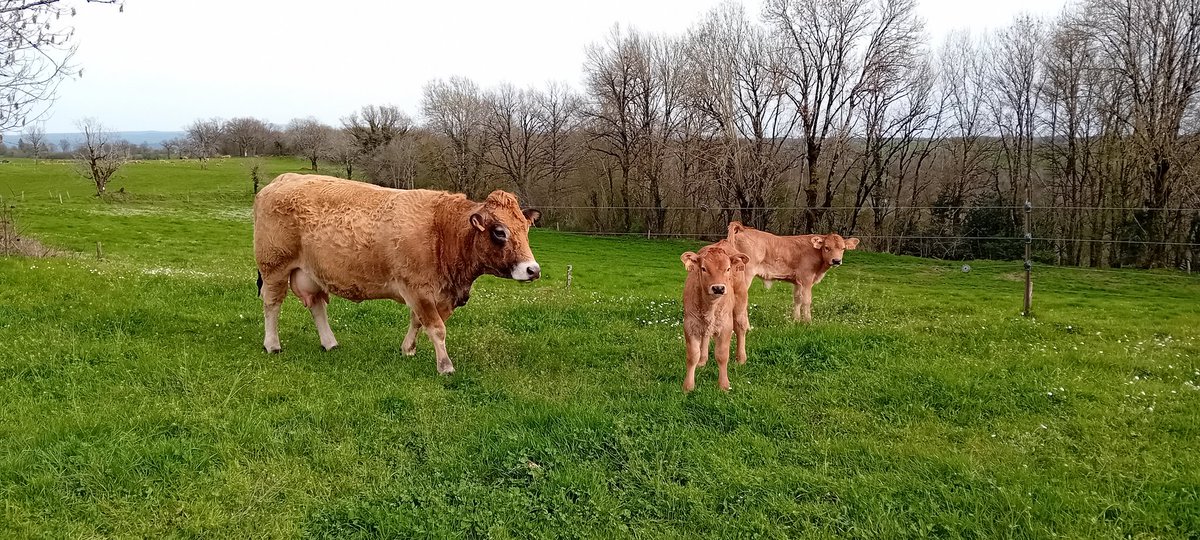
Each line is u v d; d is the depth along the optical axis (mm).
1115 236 32938
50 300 10312
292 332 9570
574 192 52125
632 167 49719
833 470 5480
